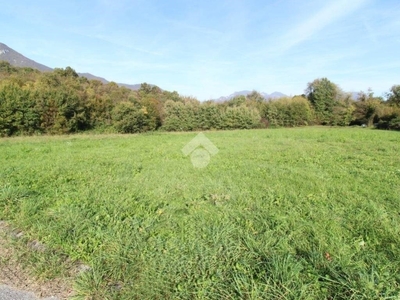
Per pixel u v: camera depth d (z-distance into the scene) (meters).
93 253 2.71
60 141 15.55
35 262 2.58
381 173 6.16
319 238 2.92
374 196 4.41
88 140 16.47
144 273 2.34
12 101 21.84
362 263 2.45
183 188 5.04
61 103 25.44
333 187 4.95
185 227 3.28
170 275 2.30
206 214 3.71
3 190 4.45
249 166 7.17
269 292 2.04
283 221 3.40
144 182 5.50
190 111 34.59
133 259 2.56
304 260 2.48
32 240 3.04
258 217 3.57
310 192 4.70
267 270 2.34
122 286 2.25
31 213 3.68
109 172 6.49
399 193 4.56
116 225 3.27
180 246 2.78
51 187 5.07
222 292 2.10
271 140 15.27
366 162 7.63
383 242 2.88
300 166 7.24
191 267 2.42
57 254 2.69
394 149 10.30
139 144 13.58
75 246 2.82
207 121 35.03
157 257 2.57
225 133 24.31
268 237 2.96
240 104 38.81
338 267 2.34
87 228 3.22
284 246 2.76
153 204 4.13
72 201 4.18
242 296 2.03
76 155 9.34
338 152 9.80
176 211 3.91
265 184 5.25
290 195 4.50
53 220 3.44
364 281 2.07
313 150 10.40
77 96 27.47
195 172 6.50
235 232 3.12
